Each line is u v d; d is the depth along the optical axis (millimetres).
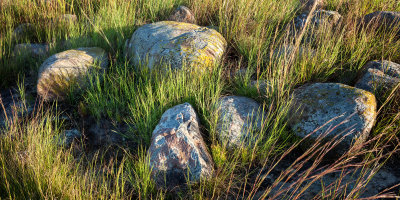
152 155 2709
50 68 3760
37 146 2756
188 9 5539
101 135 3311
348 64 3871
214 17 5555
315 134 2877
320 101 3035
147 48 4176
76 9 6027
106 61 4289
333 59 3840
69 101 3838
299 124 3033
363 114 2758
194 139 2820
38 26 5477
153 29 4461
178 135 2762
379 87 3162
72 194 2338
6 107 3854
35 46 5074
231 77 3898
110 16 5273
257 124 3111
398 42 3842
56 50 4852
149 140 3105
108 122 3449
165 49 3967
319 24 4273
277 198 2457
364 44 3850
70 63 3902
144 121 3129
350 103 2873
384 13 4309
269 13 5121
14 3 5891
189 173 2615
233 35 4609
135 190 2621
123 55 4641
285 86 3496
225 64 4152
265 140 3002
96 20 5250
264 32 4527
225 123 3086
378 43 4031
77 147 3174
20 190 2441
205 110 3271
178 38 4086
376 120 2982
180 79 3465
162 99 3314
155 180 2637
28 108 3783
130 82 3930
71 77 3854
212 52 3973
